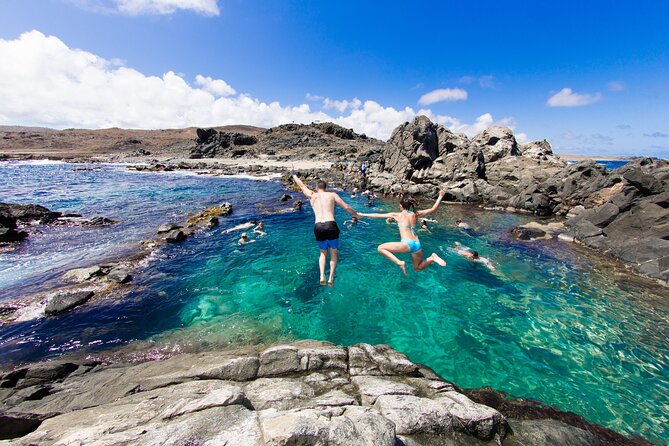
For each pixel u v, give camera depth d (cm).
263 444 295
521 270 1173
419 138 3212
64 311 843
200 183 3584
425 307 919
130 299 921
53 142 11162
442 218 2028
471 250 1372
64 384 557
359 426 321
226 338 744
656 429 512
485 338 774
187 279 1065
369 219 1988
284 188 3256
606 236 1399
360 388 494
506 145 3272
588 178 2055
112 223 1767
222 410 357
